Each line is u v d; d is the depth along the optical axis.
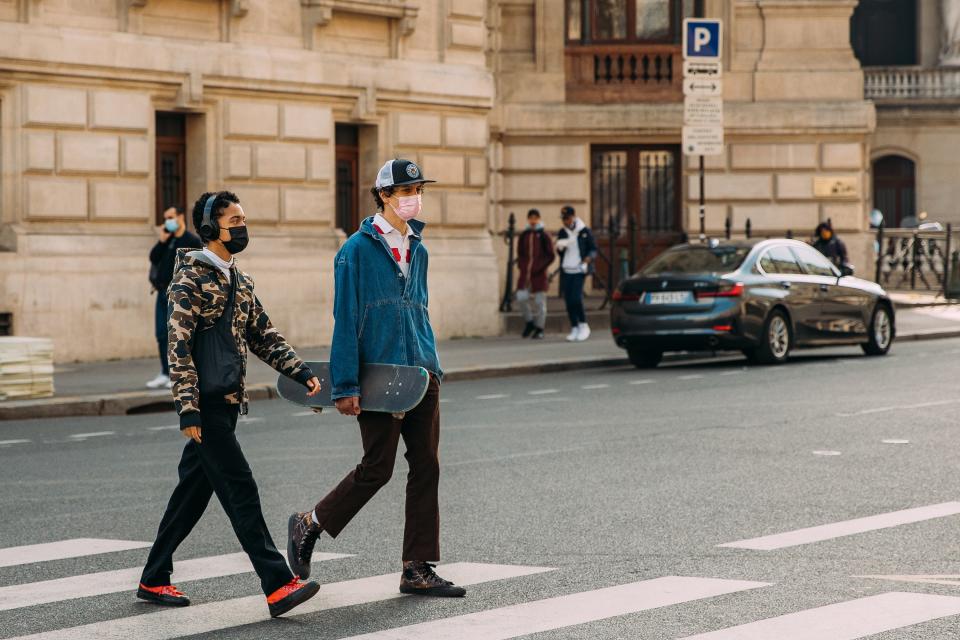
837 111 36.59
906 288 39.25
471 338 28.69
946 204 55.75
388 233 8.63
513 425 16.34
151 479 12.95
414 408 8.56
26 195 22.89
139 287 23.86
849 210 36.88
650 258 37.00
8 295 22.31
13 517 11.16
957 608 7.96
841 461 13.33
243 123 25.67
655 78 36.53
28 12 22.73
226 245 8.31
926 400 18.17
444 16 28.94
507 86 36.25
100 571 9.26
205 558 9.62
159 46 24.31
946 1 57.50
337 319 8.48
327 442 15.22
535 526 10.48
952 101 55.28
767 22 36.78
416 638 7.53
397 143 28.17
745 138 36.75
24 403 18.16
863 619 7.73
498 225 36.44
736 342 22.81
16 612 8.20
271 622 7.94
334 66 26.81
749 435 15.13
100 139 23.77
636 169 36.84
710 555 9.42
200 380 8.20
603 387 20.61
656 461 13.45
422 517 8.54
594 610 8.03
